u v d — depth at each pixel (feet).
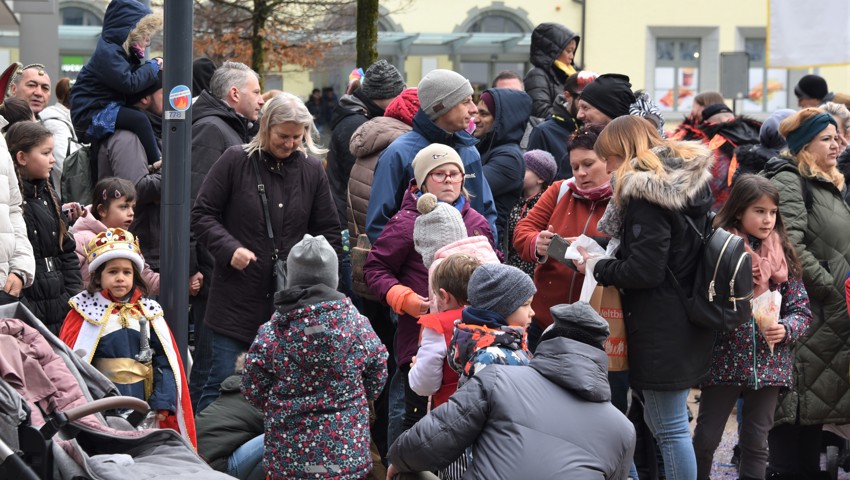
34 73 31.40
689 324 20.04
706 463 22.67
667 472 20.39
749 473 22.90
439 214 20.81
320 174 23.86
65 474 15.26
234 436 21.58
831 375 24.66
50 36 53.42
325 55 78.48
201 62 32.30
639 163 19.84
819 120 25.13
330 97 88.38
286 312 18.93
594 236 21.67
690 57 117.19
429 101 23.12
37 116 31.58
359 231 25.16
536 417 15.24
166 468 15.81
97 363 20.48
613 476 15.38
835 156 25.43
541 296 22.22
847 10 40.40
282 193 23.32
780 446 25.35
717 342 22.24
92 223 25.90
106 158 28.35
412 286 21.72
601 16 115.75
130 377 20.49
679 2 116.06
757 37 117.19
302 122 22.90
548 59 36.45
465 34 112.68
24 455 15.08
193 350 30.01
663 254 19.58
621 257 20.35
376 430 25.38
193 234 23.71
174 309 20.92
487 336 17.21
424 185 21.94
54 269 23.02
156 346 20.93
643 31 115.96
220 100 26.30
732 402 22.45
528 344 23.00
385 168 23.15
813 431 25.25
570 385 15.37
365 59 40.11
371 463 19.47
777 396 23.00
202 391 25.57
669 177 19.52
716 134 33.96
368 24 40.04
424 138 23.36
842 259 24.98
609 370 20.71
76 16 104.94
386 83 29.07
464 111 23.21
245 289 23.03
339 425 18.95
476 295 17.65
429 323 19.39
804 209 24.86
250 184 23.13
